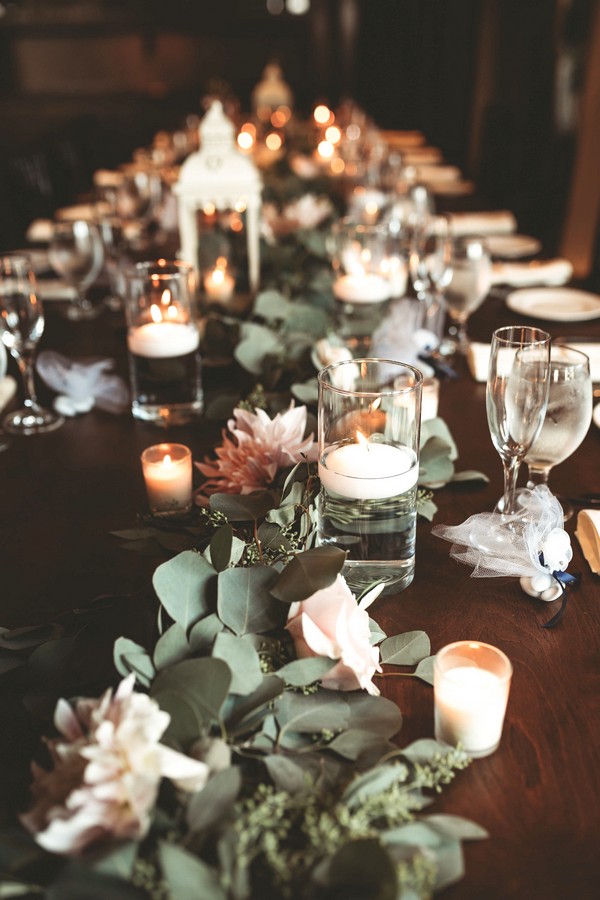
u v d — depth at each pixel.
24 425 1.26
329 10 7.04
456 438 1.17
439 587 0.83
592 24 4.09
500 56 5.88
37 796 0.53
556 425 0.91
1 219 2.82
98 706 0.55
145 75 6.71
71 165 3.87
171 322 1.23
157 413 1.25
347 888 0.45
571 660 0.73
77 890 0.45
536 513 0.86
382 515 0.77
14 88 6.55
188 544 0.83
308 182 2.85
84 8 6.45
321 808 0.54
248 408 1.10
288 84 7.04
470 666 0.64
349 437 0.79
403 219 2.29
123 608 0.74
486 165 4.29
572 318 1.63
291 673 0.60
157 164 3.19
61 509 1.02
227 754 0.53
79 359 1.50
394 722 0.62
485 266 1.48
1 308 1.21
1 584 0.86
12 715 0.69
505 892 0.52
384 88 7.66
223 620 0.64
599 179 4.18
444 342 1.54
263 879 0.51
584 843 0.55
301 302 1.60
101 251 1.76
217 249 1.60
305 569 0.64
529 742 0.64
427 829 0.51
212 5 6.64
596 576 0.85
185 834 0.51
